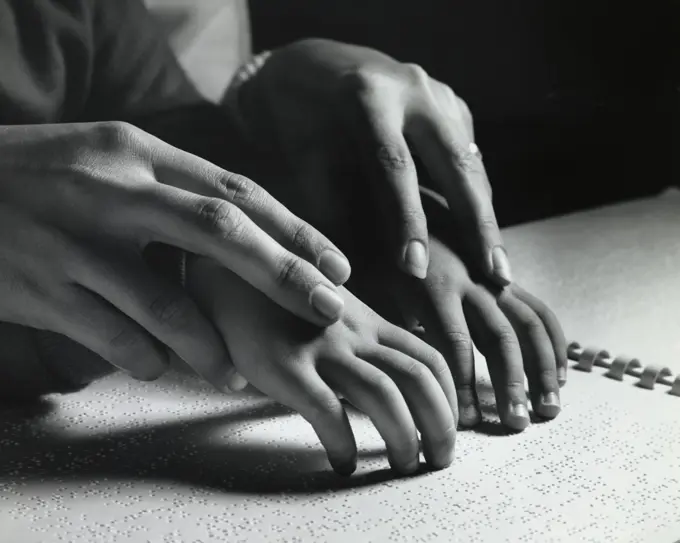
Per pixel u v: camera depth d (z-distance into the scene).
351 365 0.43
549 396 0.48
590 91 0.89
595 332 0.57
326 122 0.55
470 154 0.53
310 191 0.56
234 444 0.45
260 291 0.44
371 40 0.84
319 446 0.45
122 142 0.44
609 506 0.41
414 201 0.49
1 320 0.46
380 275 0.51
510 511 0.41
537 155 0.88
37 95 0.52
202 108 0.59
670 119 0.92
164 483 0.42
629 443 0.46
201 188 0.44
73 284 0.44
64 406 0.49
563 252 0.70
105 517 0.40
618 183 0.91
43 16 0.52
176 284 0.44
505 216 0.86
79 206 0.43
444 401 0.43
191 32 0.59
